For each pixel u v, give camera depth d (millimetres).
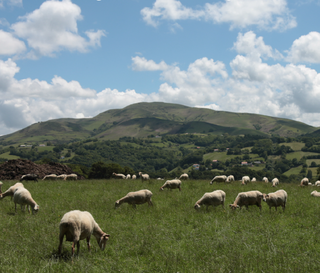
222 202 13633
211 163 167375
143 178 27141
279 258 7219
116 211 12945
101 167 72062
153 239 8930
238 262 6879
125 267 7102
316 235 9141
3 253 7707
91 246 8648
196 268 6922
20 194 12336
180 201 15195
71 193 18484
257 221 10727
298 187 22547
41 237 8930
